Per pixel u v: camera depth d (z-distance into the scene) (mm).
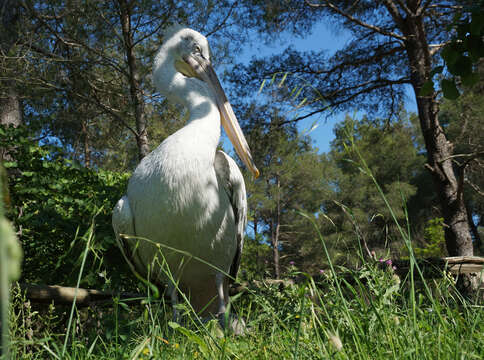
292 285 3078
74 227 4543
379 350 1632
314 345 1779
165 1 8508
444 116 13727
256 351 1926
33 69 9023
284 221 24688
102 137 11547
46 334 2467
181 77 4227
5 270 346
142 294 4273
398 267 4758
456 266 4727
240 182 4117
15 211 4355
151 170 3623
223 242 3861
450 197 9977
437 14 10195
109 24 8805
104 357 2090
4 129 4641
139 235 3719
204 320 3211
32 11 8711
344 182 22312
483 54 3209
